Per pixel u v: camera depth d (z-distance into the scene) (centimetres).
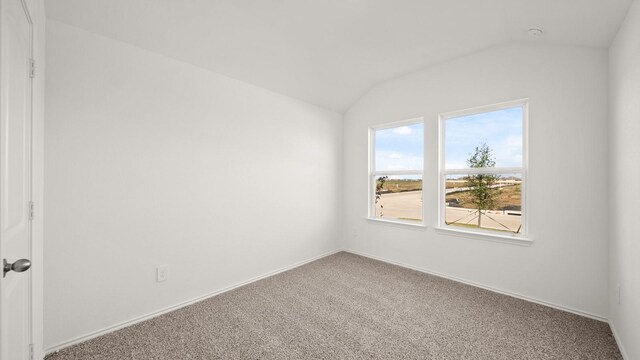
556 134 236
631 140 160
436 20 228
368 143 386
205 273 255
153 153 221
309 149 364
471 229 295
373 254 379
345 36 252
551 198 238
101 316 195
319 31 242
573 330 201
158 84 225
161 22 203
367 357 172
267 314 224
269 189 314
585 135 223
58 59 176
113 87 201
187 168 243
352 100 394
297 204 348
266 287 279
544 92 242
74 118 183
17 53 114
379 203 383
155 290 222
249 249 293
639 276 148
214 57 248
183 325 207
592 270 220
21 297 124
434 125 315
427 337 193
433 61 303
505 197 272
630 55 162
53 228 175
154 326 206
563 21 201
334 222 405
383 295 260
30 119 136
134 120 211
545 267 242
